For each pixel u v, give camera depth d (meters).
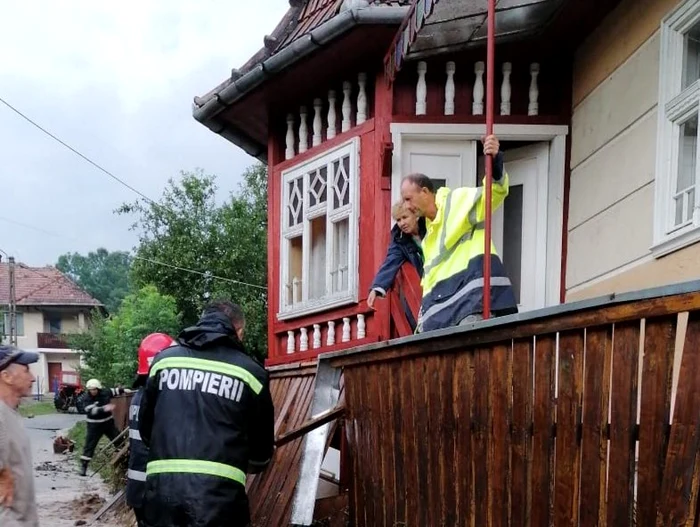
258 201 20.52
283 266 6.19
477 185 5.33
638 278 3.86
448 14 4.30
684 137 3.56
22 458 2.98
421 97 5.08
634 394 1.71
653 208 3.70
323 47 5.04
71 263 80.38
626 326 1.75
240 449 2.82
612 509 1.76
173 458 2.74
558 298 4.93
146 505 2.79
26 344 42.06
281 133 6.40
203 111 6.41
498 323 2.26
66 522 6.59
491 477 2.35
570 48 4.89
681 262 3.37
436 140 5.14
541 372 2.10
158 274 19.78
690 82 3.55
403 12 4.56
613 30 4.26
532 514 2.12
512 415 2.24
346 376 3.69
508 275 5.25
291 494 3.92
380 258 5.06
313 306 5.68
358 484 3.52
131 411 4.14
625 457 1.73
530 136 5.00
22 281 43.81
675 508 1.54
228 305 3.18
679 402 1.56
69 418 26.42
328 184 5.64
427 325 3.51
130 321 18.94
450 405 2.63
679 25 3.50
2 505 2.87
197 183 20.59
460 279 3.41
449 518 2.62
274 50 6.17
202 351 2.96
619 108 4.17
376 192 5.12
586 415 1.89
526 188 5.20
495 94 5.07
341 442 3.79
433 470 2.76
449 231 3.46
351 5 4.62
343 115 5.55
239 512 2.78
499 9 4.25
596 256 4.44
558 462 2.00
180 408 2.82
